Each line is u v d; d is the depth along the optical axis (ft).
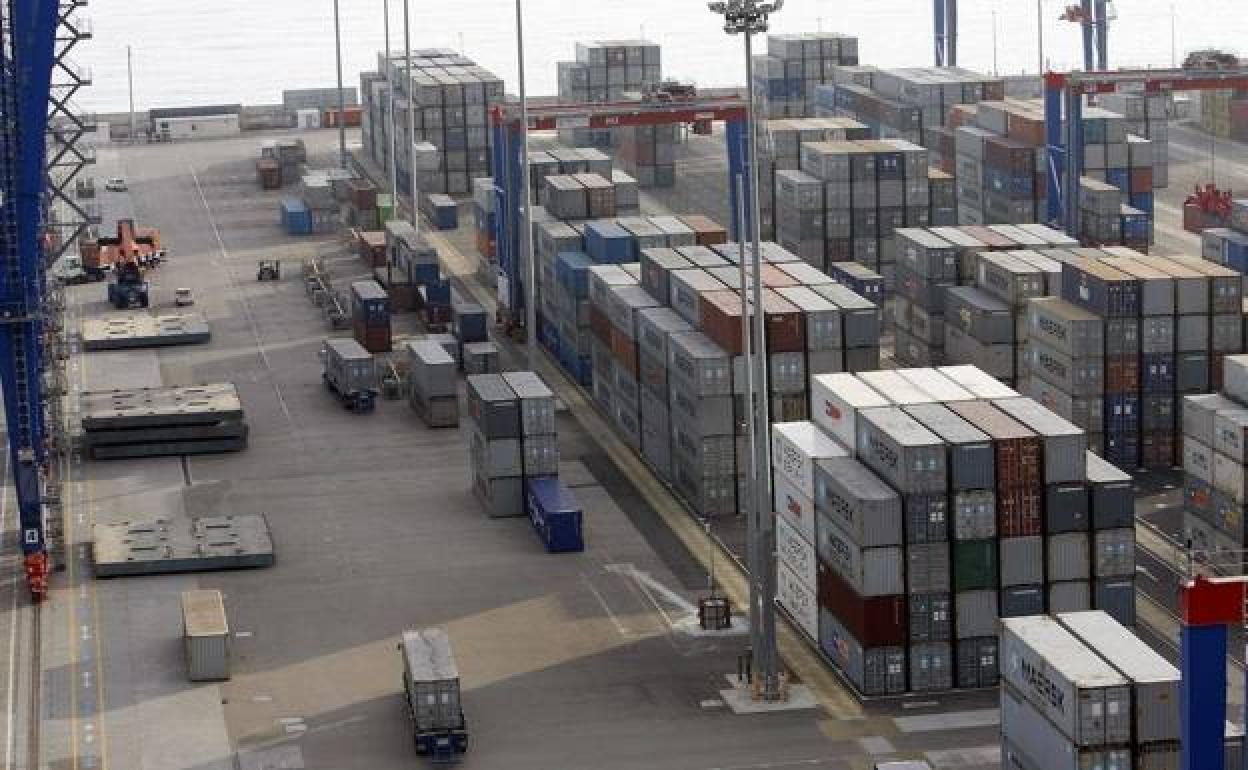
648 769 412.57
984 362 617.62
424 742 418.10
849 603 447.01
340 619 495.82
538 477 565.53
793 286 578.66
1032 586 442.91
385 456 622.95
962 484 436.76
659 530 552.00
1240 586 296.51
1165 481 575.79
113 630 490.49
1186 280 575.79
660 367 584.40
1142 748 357.61
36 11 499.10
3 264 508.53
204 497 588.50
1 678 465.47
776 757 416.26
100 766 419.33
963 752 414.82
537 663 467.11
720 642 476.54
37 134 504.02
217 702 449.48
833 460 466.70
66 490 596.29
